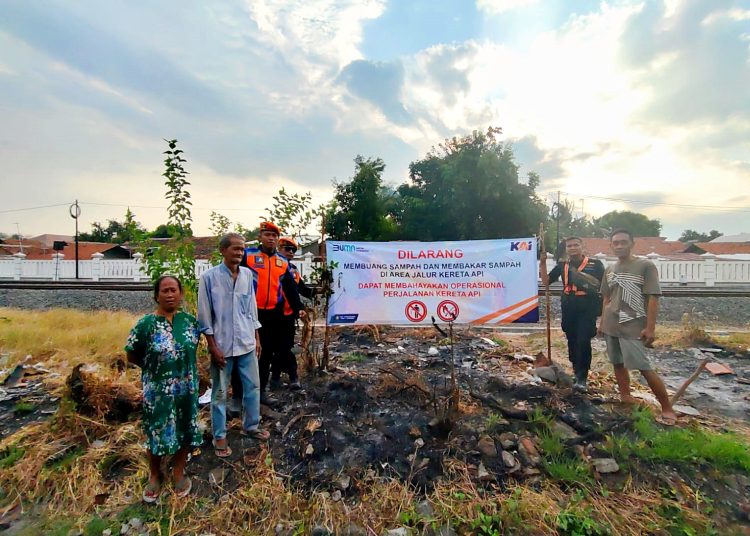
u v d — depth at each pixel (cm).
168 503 303
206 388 477
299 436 371
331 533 279
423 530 282
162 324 303
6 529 289
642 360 401
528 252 534
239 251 353
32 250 4819
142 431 386
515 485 318
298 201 616
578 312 482
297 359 584
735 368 614
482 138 2639
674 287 1800
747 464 324
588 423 388
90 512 303
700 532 274
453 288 539
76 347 663
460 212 2734
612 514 288
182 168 563
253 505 300
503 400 440
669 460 335
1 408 457
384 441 364
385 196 3444
